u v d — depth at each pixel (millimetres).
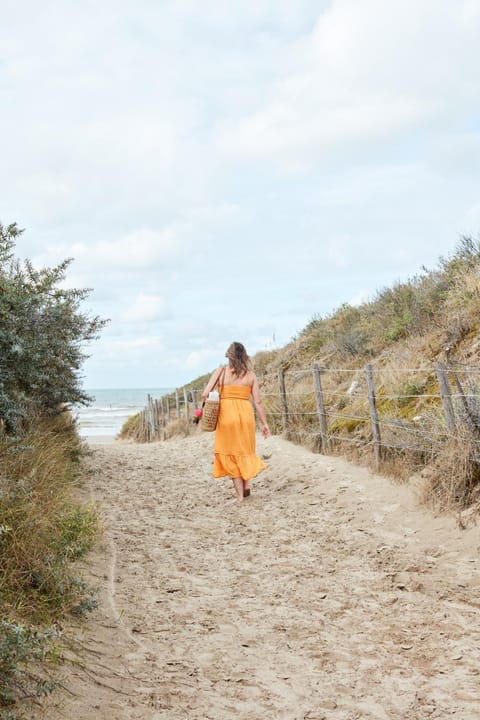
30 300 6215
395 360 11992
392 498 7516
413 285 14586
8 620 3230
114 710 3137
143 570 5621
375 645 4094
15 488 4977
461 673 3664
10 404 6336
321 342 17938
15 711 2859
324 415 11070
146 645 4047
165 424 24672
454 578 5168
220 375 8648
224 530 7121
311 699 3428
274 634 4293
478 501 6422
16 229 6637
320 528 6941
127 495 9086
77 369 9375
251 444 8602
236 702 3379
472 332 10531
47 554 4535
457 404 7523
